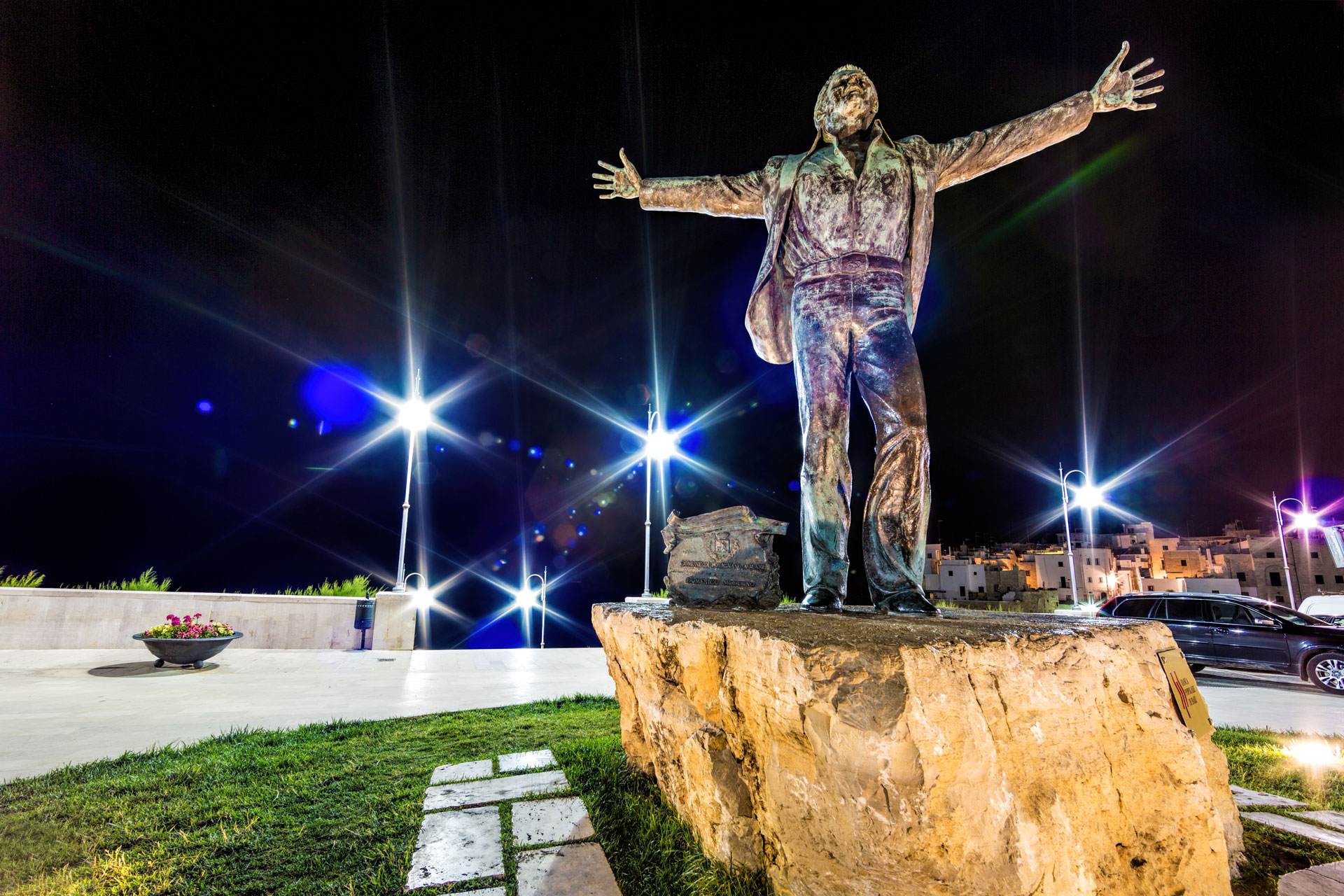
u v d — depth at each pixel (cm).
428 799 365
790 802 218
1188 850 229
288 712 621
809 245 375
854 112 371
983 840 181
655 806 338
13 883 268
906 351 349
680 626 300
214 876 275
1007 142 379
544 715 614
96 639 1072
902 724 180
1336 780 429
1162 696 252
